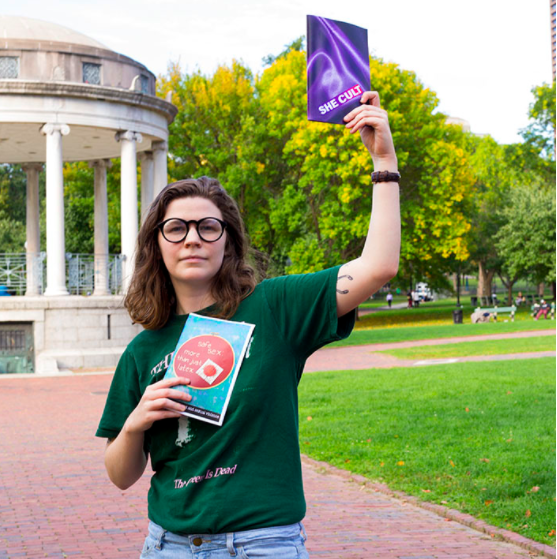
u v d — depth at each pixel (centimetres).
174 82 4400
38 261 2927
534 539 602
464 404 1273
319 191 4225
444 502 724
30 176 3394
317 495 792
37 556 617
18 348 2575
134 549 633
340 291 255
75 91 2612
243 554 235
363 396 1450
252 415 244
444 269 5606
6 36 2795
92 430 1302
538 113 5953
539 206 4956
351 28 262
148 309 269
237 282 266
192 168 4531
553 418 1096
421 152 4284
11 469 984
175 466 249
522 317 4616
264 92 4531
